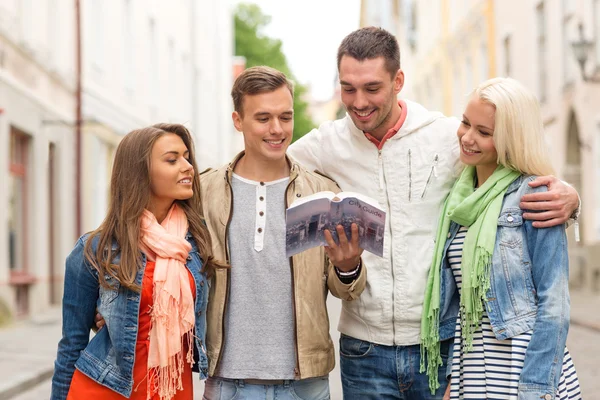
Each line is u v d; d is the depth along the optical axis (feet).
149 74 81.87
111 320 11.61
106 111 66.90
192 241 12.10
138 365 11.68
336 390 26.25
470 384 11.73
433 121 13.38
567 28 59.88
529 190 11.66
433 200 13.12
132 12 74.43
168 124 12.05
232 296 12.32
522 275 11.50
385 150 13.25
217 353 12.19
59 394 11.95
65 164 58.75
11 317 47.47
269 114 12.19
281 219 12.48
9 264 49.80
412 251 13.00
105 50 66.95
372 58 12.54
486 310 11.53
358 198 11.30
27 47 50.31
